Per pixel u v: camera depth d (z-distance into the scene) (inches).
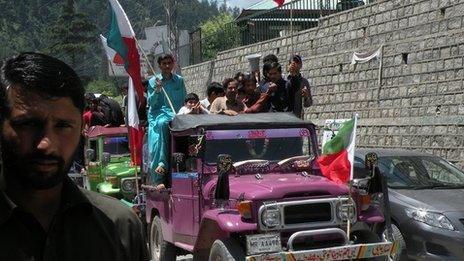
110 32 399.2
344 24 642.2
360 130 597.6
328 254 257.0
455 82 496.4
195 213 310.0
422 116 526.0
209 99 407.5
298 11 749.3
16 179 87.7
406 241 338.0
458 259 322.3
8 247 85.5
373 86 588.7
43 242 87.6
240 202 263.9
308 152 326.0
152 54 838.5
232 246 265.3
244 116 334.3
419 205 338.6
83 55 2176.4
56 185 88.4
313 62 684.1
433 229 327.3
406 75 549.0
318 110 671.1
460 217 328.5
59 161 86.3
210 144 310.5
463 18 496.4
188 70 1037.8
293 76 402.9
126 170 493.7
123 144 526.0
